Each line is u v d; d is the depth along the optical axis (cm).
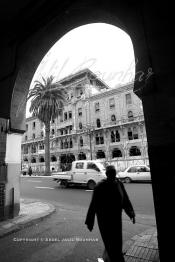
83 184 1297
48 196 1051
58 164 4562
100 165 1275
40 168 4978
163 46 319
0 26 626
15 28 608
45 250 361
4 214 537
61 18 519
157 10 338
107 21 456
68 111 4606
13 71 598
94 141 4106
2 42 668
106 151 3903
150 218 575
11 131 586
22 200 886
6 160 566
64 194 1088
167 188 277
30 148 5509
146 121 314
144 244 363
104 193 279
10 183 569
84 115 4316
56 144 4744
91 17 488
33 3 532
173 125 286
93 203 287
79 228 488
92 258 327
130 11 373
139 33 350
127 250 344
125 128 3769
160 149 292
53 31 567
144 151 3469
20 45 608
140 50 342
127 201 292
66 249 364
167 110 296
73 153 4350
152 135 304
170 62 306
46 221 558
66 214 641
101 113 4109
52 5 511
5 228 469
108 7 412
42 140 5116
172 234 266
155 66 320
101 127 3981
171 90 297
